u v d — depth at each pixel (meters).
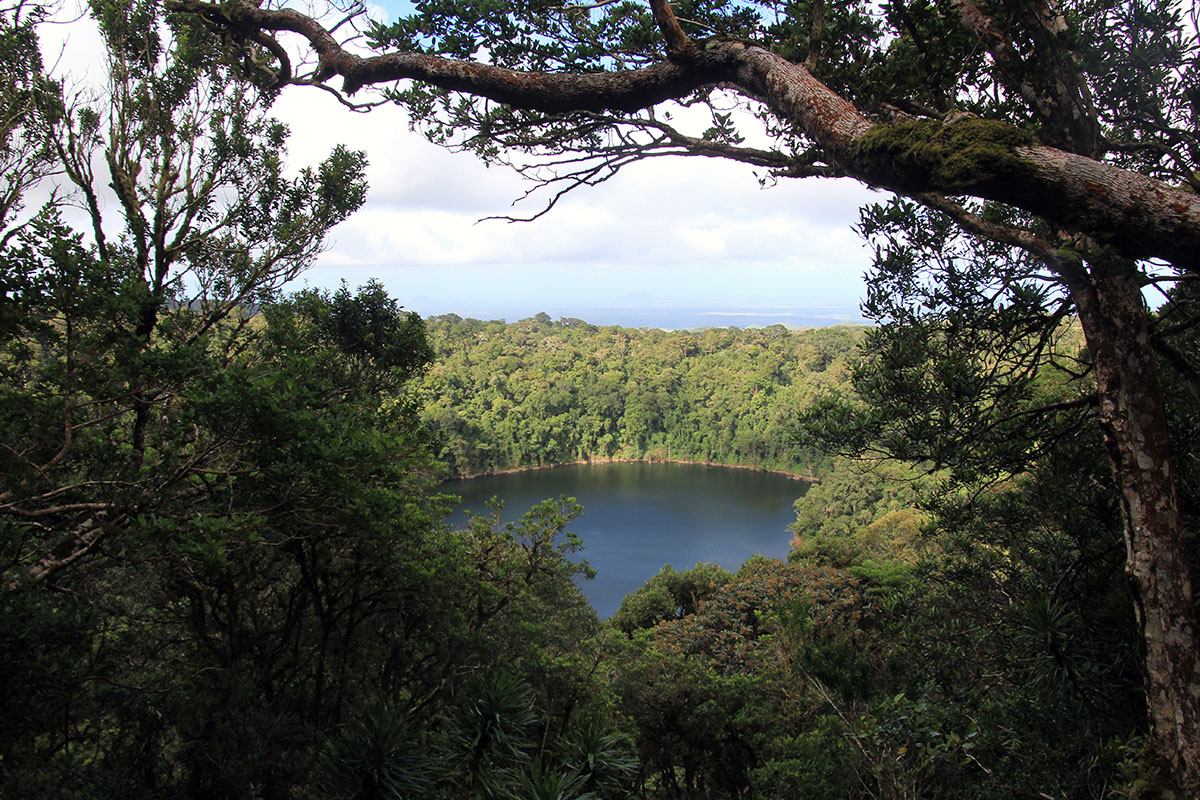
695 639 14.24
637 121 3.76
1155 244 1.51
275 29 4.29
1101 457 4.21
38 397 4.35
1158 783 2.79
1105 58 3.04
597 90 2.78
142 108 6.44
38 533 4.43
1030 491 4.78
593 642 12.24
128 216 6.36
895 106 3.22
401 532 5.88
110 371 4.46
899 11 2.95
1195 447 3.88
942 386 4.01
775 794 5.93
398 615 7.91
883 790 3.67
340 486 4.53
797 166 3.34
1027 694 4.06
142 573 4.89
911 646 5.81
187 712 5.18
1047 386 5.59
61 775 4.01
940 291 4.14
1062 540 4.68
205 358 4.49
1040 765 3.68
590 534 54.25
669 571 21.23
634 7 3.62
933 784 3.82
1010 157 1.57
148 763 5.43
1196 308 3.79
